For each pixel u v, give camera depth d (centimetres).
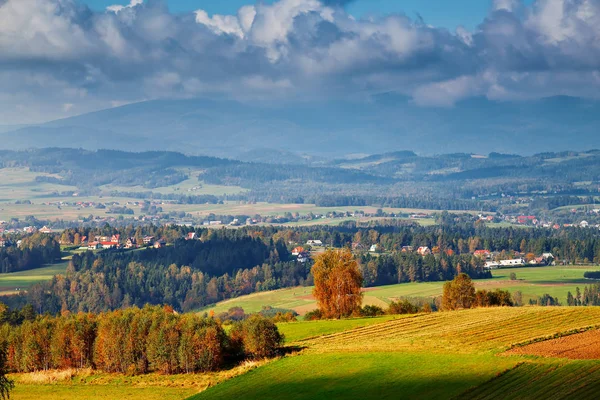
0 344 14562
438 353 14600
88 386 15488
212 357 15950
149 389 14912
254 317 16638
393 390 12531
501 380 12175
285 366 15200
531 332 15962
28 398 14662
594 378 11519
